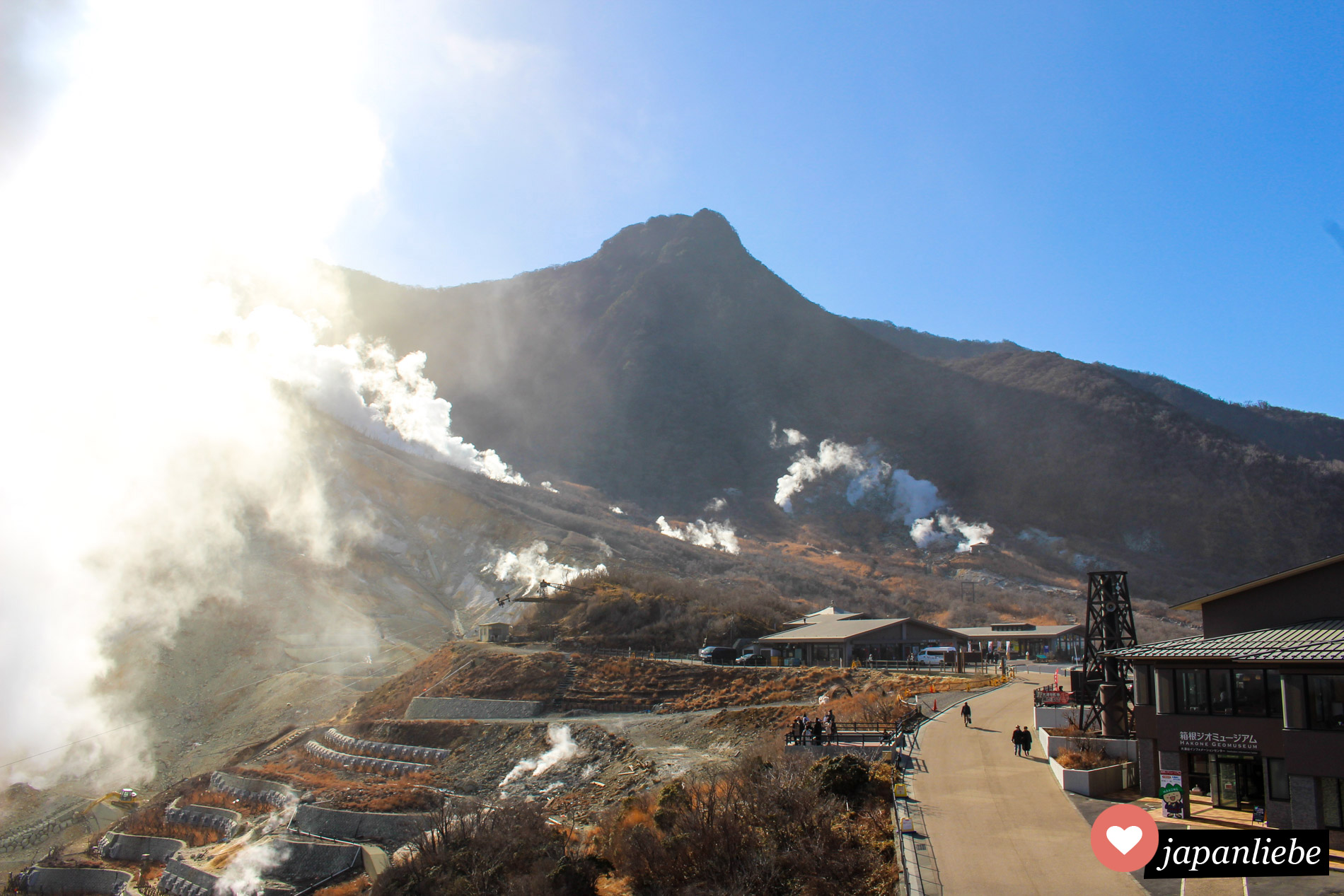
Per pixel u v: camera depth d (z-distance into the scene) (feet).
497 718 247.70
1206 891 83.10
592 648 313.73
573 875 111.45
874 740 146.30
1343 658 94.02
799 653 288.30
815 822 106.32
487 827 133.59
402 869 129.18
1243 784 106.83
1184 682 110.73
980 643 319.47
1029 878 87.40
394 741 243.81
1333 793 95.14
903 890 85.76
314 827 181.37
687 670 260.42
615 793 165.07
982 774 123.85
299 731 277.44
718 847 107.04
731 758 161.79
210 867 178.09
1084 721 138.10
